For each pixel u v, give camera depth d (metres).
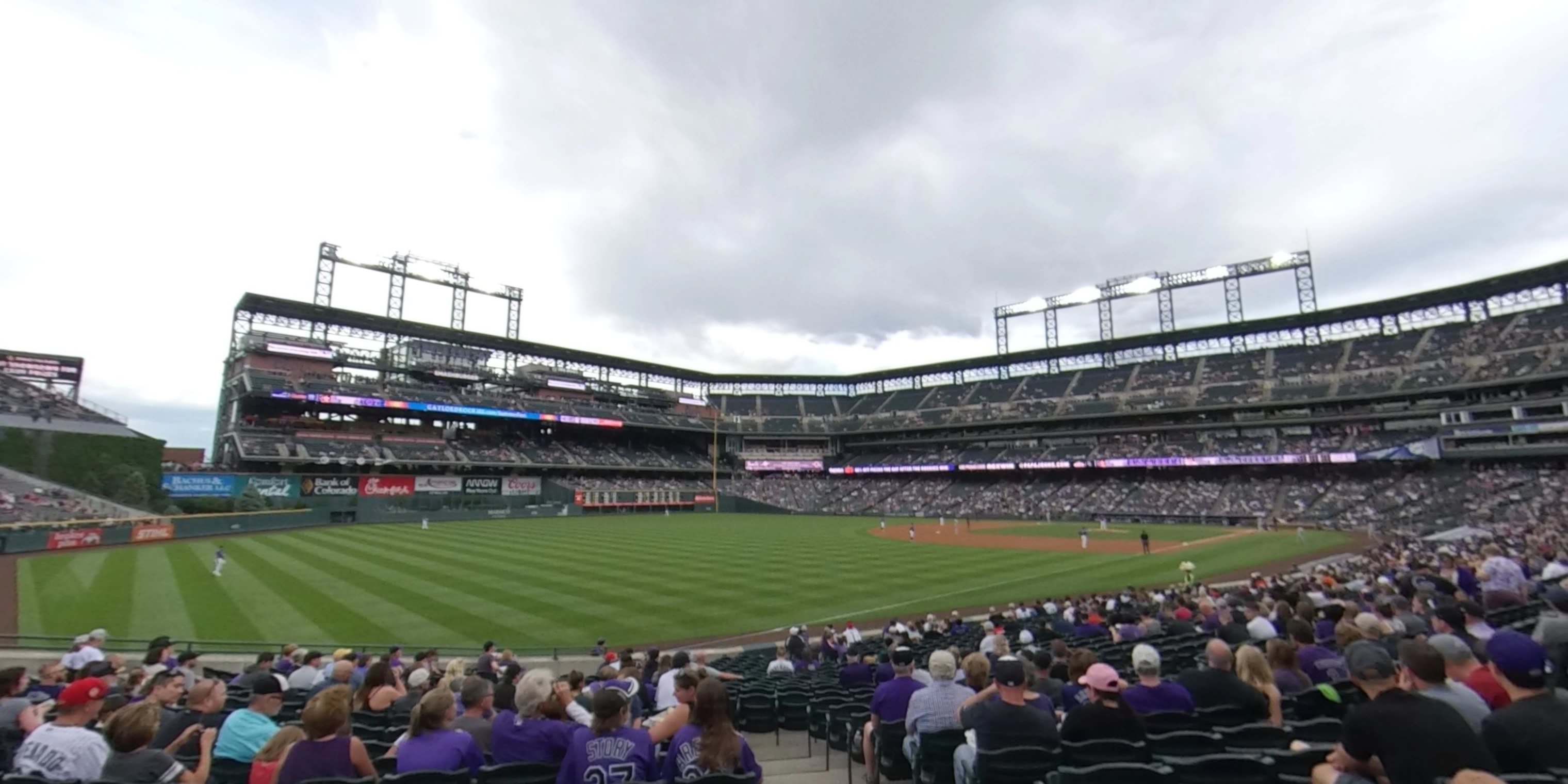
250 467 62.44
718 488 94.25
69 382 63.44
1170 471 72.81
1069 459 76.25
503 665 11.41
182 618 21.62
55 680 10.73
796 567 33.94
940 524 66.50
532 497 75.19
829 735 9.03
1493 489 49.78
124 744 5.00
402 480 67.31
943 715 6.41
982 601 25.75
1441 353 62.03
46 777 5.10
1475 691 5.15
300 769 4.86
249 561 33.94
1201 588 20.66
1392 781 3.69
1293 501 59.50
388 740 7.87
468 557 36.31
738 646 19.47
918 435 98.44
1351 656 4.10
